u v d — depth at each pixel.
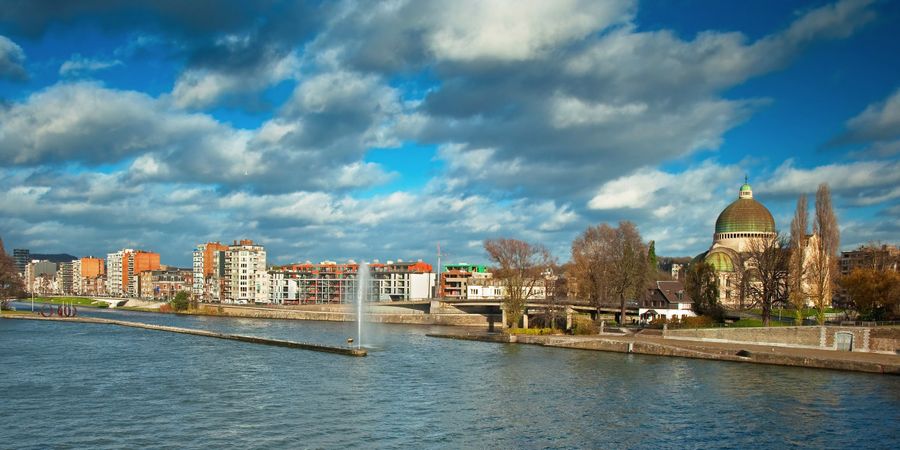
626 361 123.00
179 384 95.94
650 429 72.44
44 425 72.25
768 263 153.50
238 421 74.12
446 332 190.00
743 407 82.94
